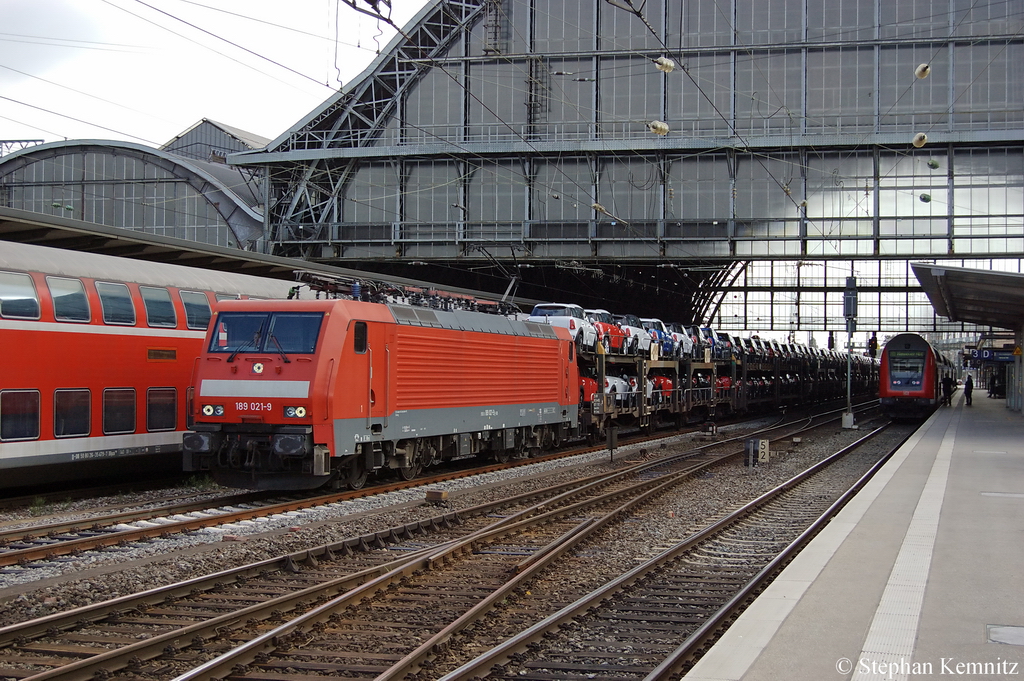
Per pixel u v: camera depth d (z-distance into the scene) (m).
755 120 38.84
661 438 31.30
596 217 39.09
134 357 16.48
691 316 68.94
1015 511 12.13
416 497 16.08
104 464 16.08
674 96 39.44
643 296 56.12
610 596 9.16
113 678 6.59
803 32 38.56
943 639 6.23
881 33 38.06
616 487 17.83
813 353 60.16
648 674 6.71
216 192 47.38
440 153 39.94
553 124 40.06
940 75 37.78
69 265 15.67
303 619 7.73
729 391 41.25
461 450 19.70
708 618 8.37
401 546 11.66
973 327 94.44
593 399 27.19
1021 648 6.01
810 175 38.00
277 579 9.64
